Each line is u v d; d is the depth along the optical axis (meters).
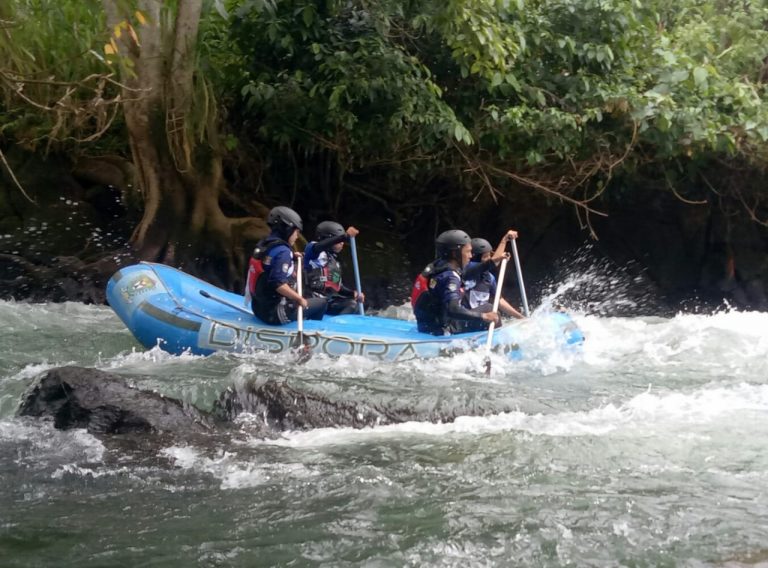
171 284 8.10
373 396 5.49
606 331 8.85
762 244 13.48
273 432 5.09
